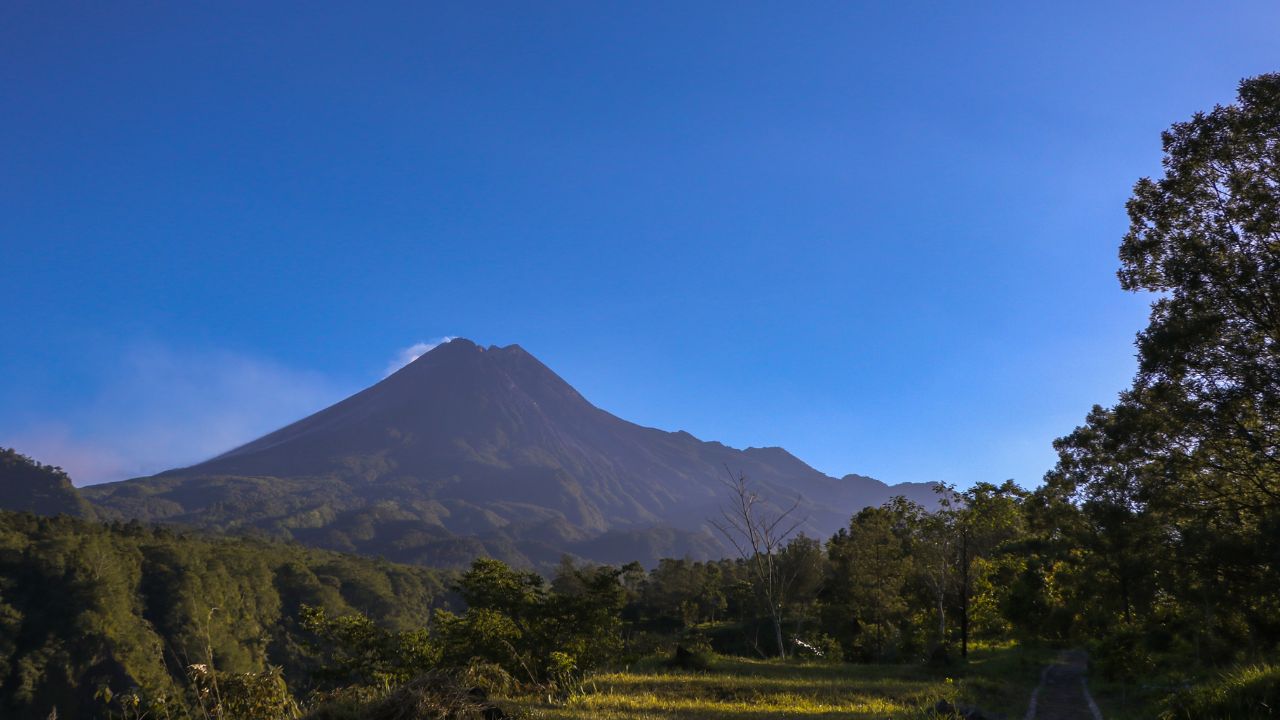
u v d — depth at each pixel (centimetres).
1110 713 1941
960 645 4381
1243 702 905
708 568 9362
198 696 767
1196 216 2103
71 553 9488
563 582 6812
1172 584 2341
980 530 4209
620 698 1345
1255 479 2150
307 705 888
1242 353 1970
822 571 5641
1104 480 2516
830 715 1273
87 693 8225
